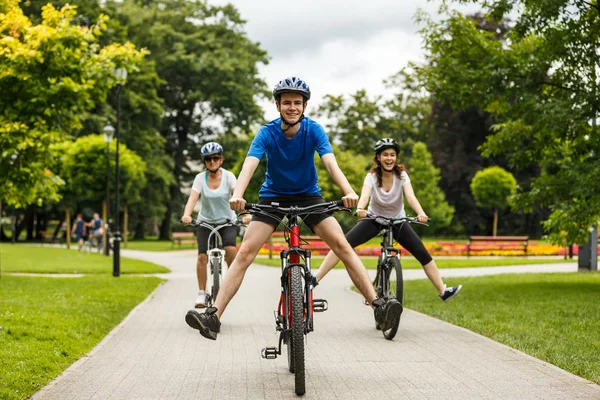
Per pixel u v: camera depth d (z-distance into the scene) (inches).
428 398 216.7
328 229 246.2
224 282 241.0
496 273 839.7
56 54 622.5
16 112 636.7
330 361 276.1
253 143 233.3
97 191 1408.7
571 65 543.8
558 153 586.2
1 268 856.3
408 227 356.8
